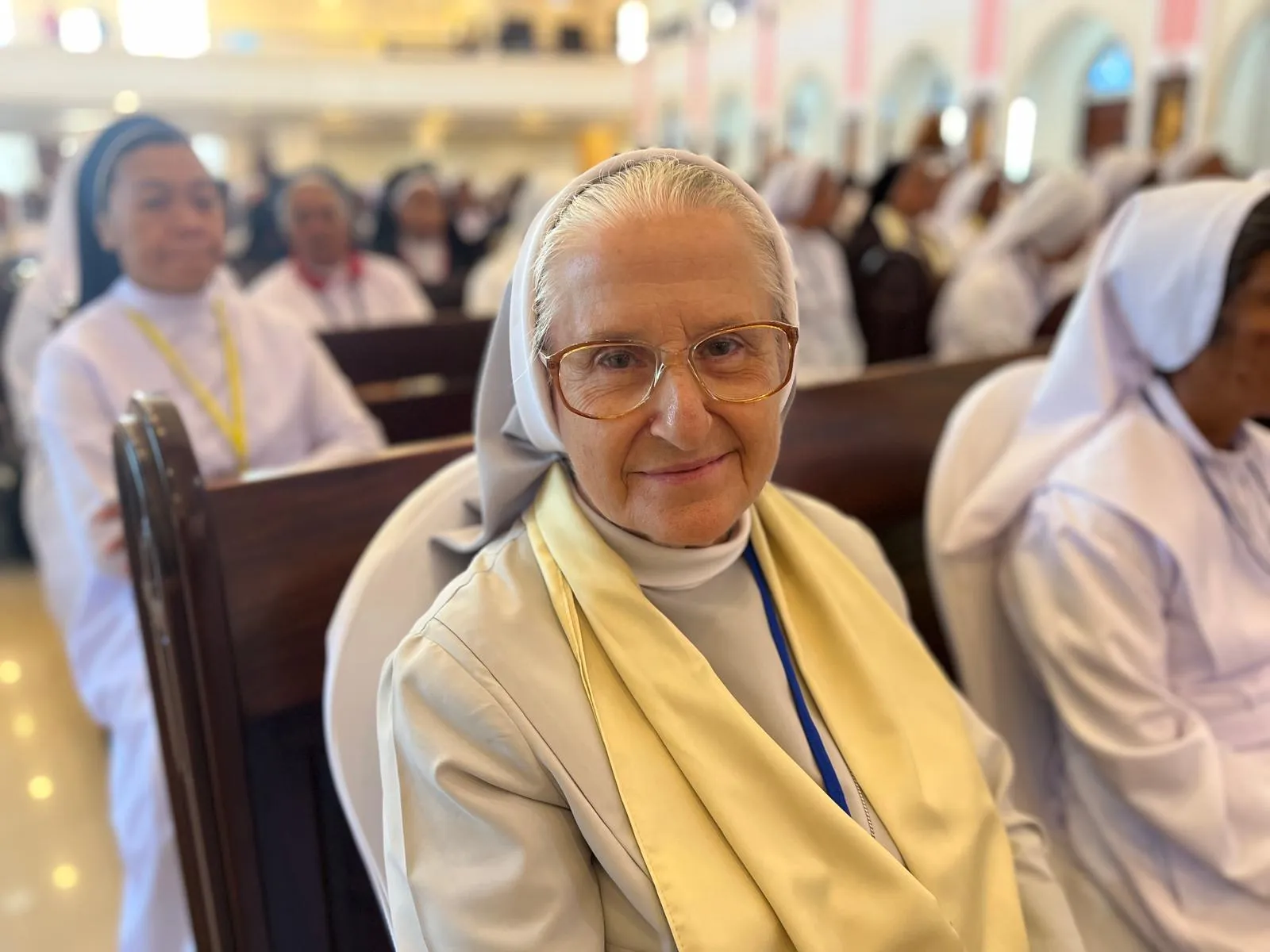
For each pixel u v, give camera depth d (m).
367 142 18.86
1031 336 3.23
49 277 2.41
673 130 17.11
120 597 1.78
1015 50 9.62
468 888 0.78
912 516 1.74
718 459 0.85
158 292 1.93
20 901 1.95
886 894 0.84
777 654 0.98
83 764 2.43
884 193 5.11
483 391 0.95
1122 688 1.18
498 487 0.98
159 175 1.83
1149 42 8.31
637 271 0.79
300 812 1.18
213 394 1.96
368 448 2.17
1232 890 1.11
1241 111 8.12
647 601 0.88
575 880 0.80
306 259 3.36
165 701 1.21
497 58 16.72
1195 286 1.20
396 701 0.84
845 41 12.17
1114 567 1.20
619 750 0.82
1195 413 1.31
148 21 16.06
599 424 0.82
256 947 1.15
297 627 1.15
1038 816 1.38
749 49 14.36
